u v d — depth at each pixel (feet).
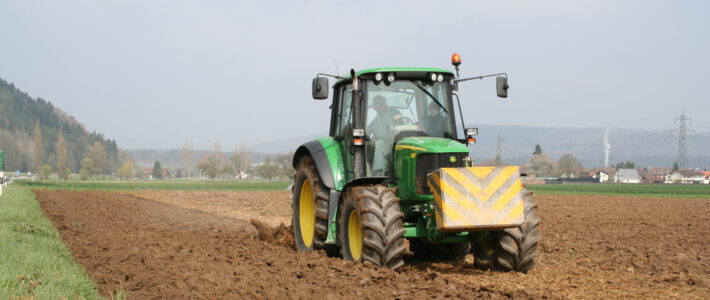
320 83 33.45
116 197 122.52
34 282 23.95
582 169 640.17
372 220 29.37
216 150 565.12
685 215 78.84
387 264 29.55
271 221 72.74
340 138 35.83
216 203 114.42
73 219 62.64
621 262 36.19
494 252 31.35
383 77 33.37
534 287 27.32
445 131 34.06
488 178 28.91
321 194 35.45
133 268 30.14
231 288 25.00
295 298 23.12
